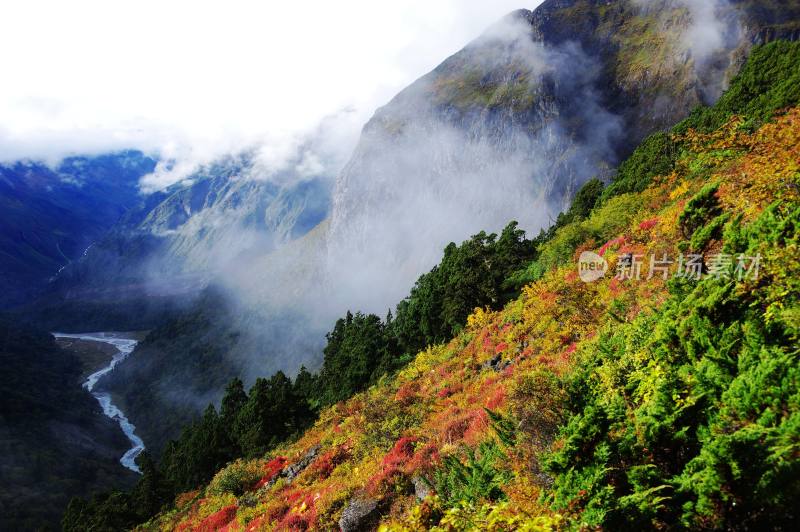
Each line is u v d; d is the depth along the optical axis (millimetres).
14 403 148000
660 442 5902
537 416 8734
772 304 6988
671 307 9547
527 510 6910
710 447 4918
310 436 30312
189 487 44125
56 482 114000
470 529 6137
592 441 6133
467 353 25906
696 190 21500
